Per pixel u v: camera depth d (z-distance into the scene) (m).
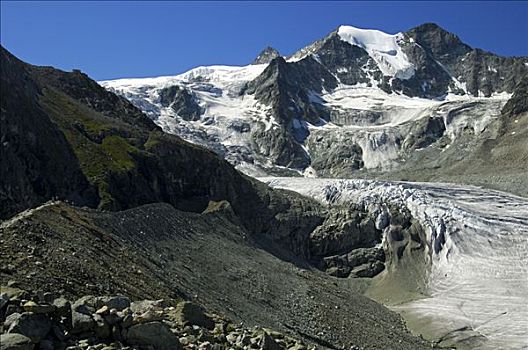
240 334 27.06
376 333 82.94
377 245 162.88
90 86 156.00
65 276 34.62
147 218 76.50
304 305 79.81
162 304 27.53
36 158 90.75
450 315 115.31
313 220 164.75
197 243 83.19
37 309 19.80
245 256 93.19
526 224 152.12
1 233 38.22
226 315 57.53
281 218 156.00
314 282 100.12
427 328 108.12
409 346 84.50
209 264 76.81
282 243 153.50
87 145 109.75
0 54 103.00
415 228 162.25
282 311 73.50
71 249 42.38
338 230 162.88
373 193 178.88
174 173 128.00
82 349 19.81
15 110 92.00
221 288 70.19
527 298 122.00
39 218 46.94
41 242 40.16
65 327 20.56
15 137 88.00
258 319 65.38
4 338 17.94
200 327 25.97
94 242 49.25
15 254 34.12
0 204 75.88
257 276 83.62
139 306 26.08
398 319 109.12
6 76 99.50
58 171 94.00
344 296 102.25
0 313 19.58
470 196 182.50
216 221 102.75
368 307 103.94
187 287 59.97
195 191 131.50
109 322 21.44
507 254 141.12
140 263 53.75
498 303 121.69
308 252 159.25
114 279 41.06
